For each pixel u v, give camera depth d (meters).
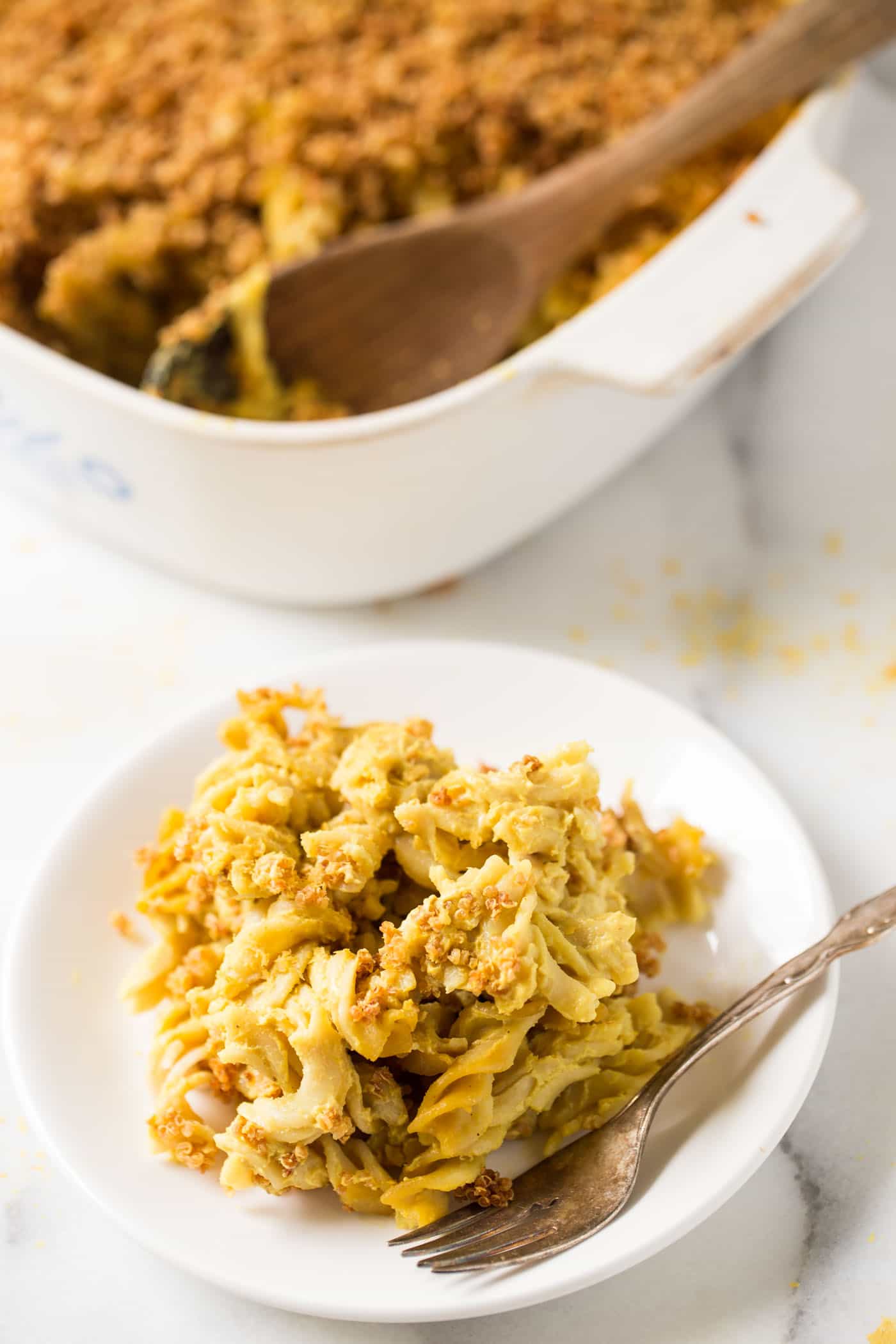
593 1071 0.46
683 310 0.54
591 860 0.48
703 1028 0.48
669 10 0.67
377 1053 0.44
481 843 0.46
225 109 0.65
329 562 0.59
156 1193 0.45
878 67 0.75
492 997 0.45
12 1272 0.47
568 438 0.57
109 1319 0.46
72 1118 0.46
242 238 0.64
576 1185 0.45
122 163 0.64
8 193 0.64
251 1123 0.44
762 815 0.50
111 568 0.64
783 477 0.64
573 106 0.64
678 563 0.62
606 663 0.60
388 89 0.65
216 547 0.59
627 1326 0.45
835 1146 0.48
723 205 0.56
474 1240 0.44
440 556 0.59
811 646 0.59
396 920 0.47
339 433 0.54
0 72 0.68
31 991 0.49
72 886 0.51
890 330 0.68
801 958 0.46
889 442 0.64
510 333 0.61
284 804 0.47
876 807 0.54
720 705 0.58
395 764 0.48
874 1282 0.45
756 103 0.59
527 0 0.67
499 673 0.55
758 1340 0.45
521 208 0.60
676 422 0.64
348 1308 0.43
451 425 0.54
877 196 0.72
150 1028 0.49
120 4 0.70
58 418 0.57
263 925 0.46
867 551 0.62
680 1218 0.43
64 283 0.63
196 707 0.54
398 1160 0.45
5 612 0.62
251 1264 0.44
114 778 0.52
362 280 0.60
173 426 0.54
